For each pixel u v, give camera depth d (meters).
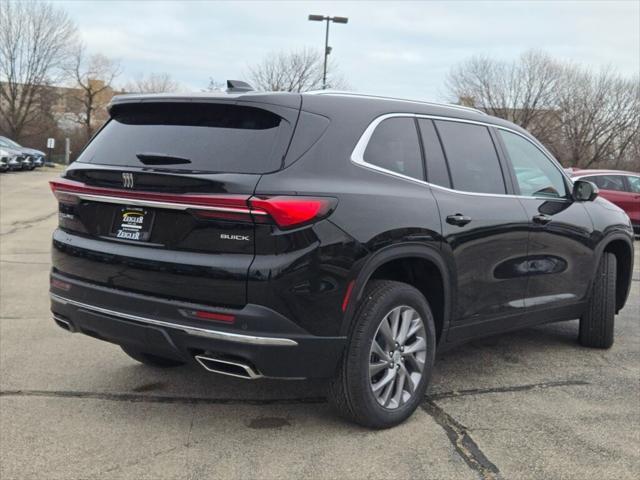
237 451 3.31
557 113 41.41
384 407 3.53
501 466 3.19
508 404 4.03
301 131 3.27
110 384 4.26
